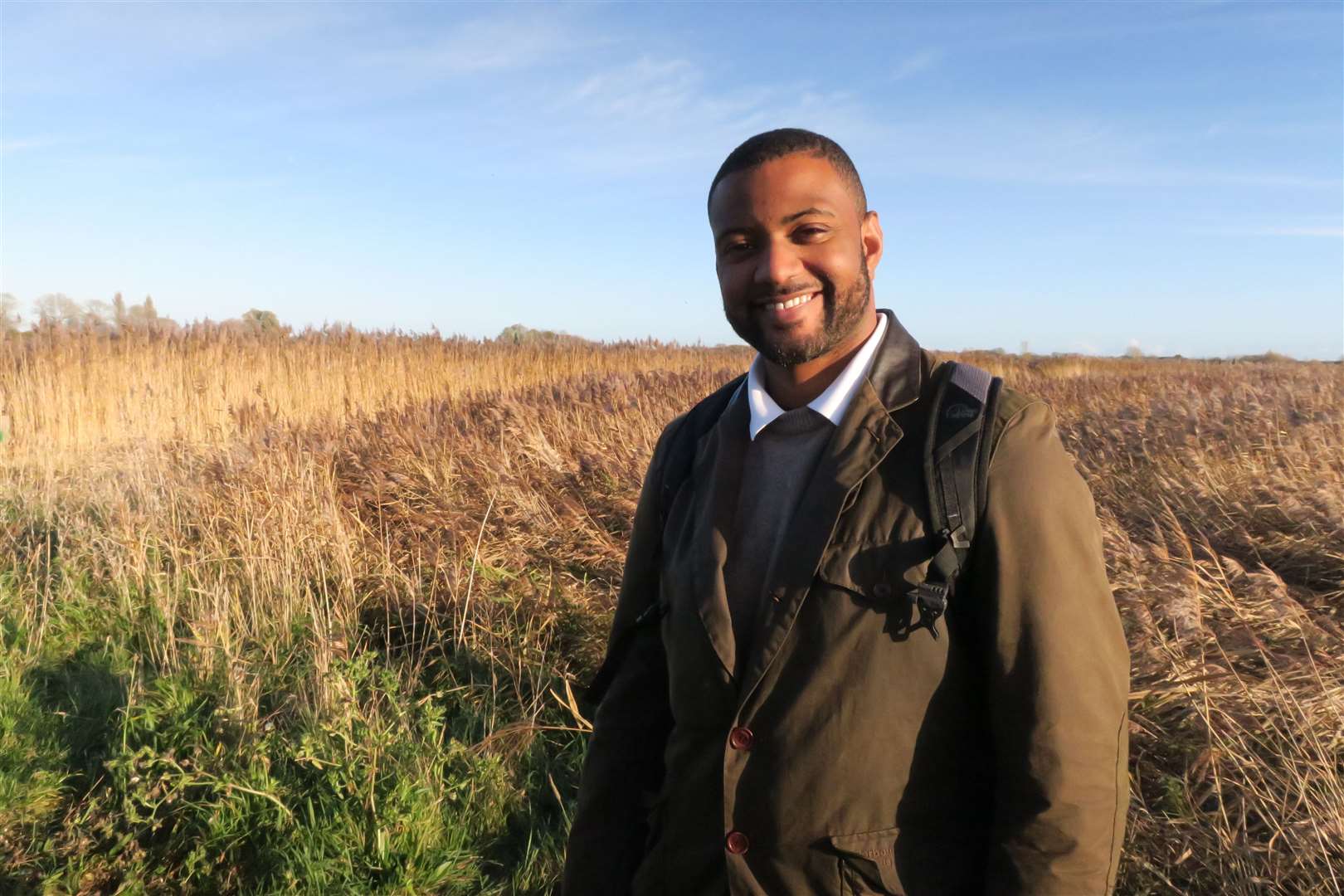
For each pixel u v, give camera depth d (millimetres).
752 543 1333
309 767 3467
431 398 13070
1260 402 10109
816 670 1188
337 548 5441
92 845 3193
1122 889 2898
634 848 1510
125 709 3854
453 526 5797
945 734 1181
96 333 12680
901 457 1226
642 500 1608
